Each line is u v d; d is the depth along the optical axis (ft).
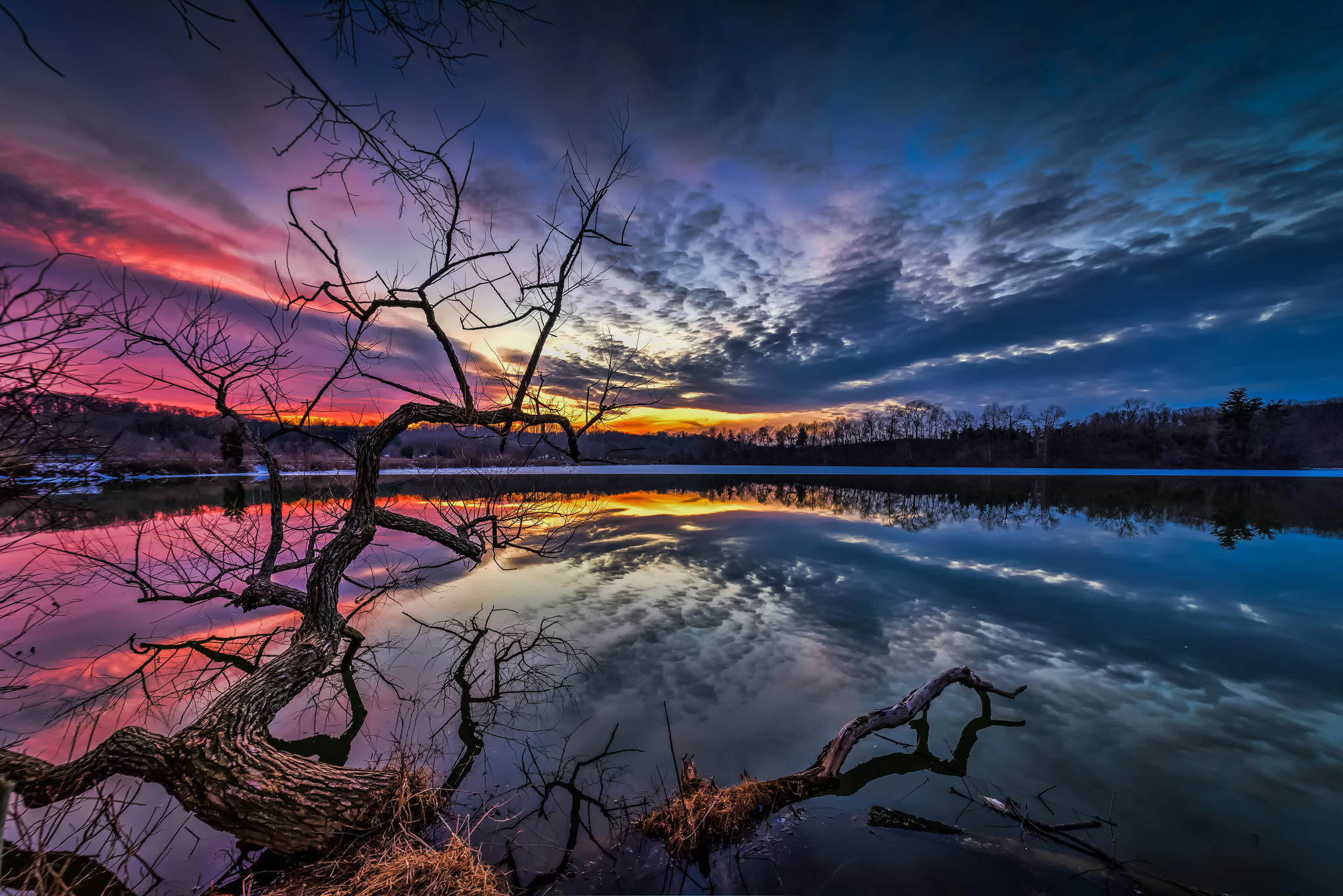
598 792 12.25
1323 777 12.89
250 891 8.91
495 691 17.58
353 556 16.03
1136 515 62.23
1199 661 20.10
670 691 17.58
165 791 11.93
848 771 13.08
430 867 8.83
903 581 31.45
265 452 20.95
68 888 8.39
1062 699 17.08
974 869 9.59
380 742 14.55
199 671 19.27
